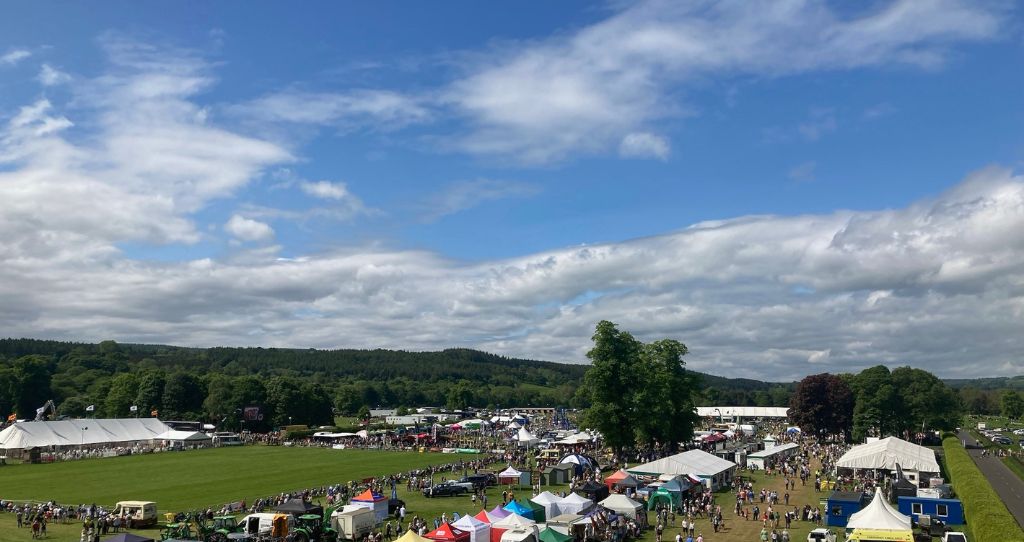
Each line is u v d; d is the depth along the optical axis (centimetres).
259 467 10719
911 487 7038
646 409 10569
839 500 6381
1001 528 4694
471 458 11862
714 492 8244
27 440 11731
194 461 11588
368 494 6347
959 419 16000
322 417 19575
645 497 7338
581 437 12812
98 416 19188
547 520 5650
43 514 6203
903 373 15075
